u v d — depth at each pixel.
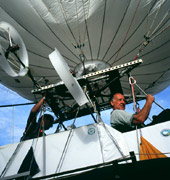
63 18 9.07
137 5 9.09
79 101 3.24
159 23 9.98
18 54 4.10
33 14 8.99
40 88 4.89
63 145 3.26
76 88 3.16
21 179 2.56
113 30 10.10
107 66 11.73
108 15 9.23
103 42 10.65
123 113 3.62
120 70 5.45
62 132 3.42
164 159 1.99
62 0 8.34
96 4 8.61
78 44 10.52
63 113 6.24
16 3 8.70
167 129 3.11
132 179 2.14
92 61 11.45
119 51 11.34
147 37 7.89
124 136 3.25
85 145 3.15
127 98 6.14
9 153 3.44
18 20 9.44
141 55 12.20
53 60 3.23
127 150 3.08
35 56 11.48
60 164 3.05
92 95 5.83
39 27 9.62
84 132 3.30
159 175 2.08
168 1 9.21
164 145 2.97
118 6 8.92
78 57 11.32
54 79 12.95
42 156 3.23
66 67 3.35
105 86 5.63
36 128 4.66
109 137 3.12
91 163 2.92
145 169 2.06
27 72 4.25
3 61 4.00
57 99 5.57
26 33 10.05
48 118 4.98
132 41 10.95
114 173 2.11
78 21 9.27
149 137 3.10
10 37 4.09
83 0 8.39
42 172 3.04
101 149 3.03
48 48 10.92
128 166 2.07
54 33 9.91
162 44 11.71
